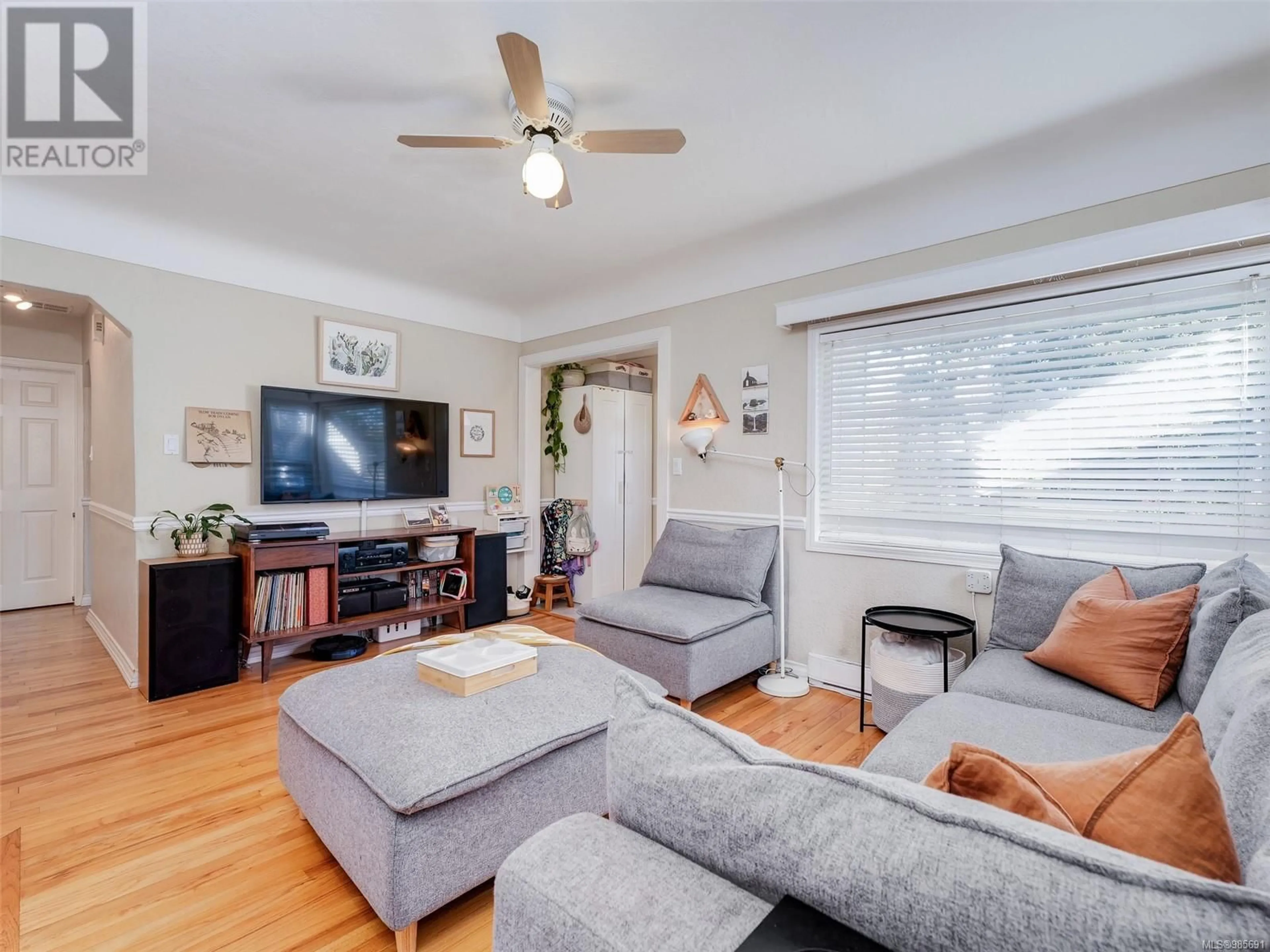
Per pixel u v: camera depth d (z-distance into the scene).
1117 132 2.23
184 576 2.97
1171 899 0.45
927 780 0.76
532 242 3.34
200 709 2.81
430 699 1.68
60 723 2.65
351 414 3.81
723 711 2.81
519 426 4.91
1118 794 0.65
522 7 1.65
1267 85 1.96
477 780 1.40
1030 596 2.22
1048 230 2.47
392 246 3.42
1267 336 2.08
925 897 0.52
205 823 1.91
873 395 3.03
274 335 3.59
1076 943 0.46
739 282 3.47
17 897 1.57
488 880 1.54
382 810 1.37
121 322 3.06
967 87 2.00
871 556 2.96
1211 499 2.19
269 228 3.17
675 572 3.36
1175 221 2.14
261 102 2.09
